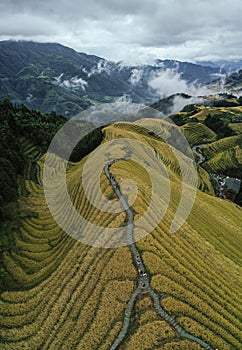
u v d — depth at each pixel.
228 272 53.75
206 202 94.06
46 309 47.97
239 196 152.12
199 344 36.50
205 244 61.16
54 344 40.75
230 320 41.75
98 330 39.19
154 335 36.81
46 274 57.91
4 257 66.00
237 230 79.56
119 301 42.06
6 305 52.19
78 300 45.47
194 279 47.69
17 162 103.44
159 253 51.00
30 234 73.75
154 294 42.66
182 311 40.41
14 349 42.94
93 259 52.31
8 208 81.19
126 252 50.31
